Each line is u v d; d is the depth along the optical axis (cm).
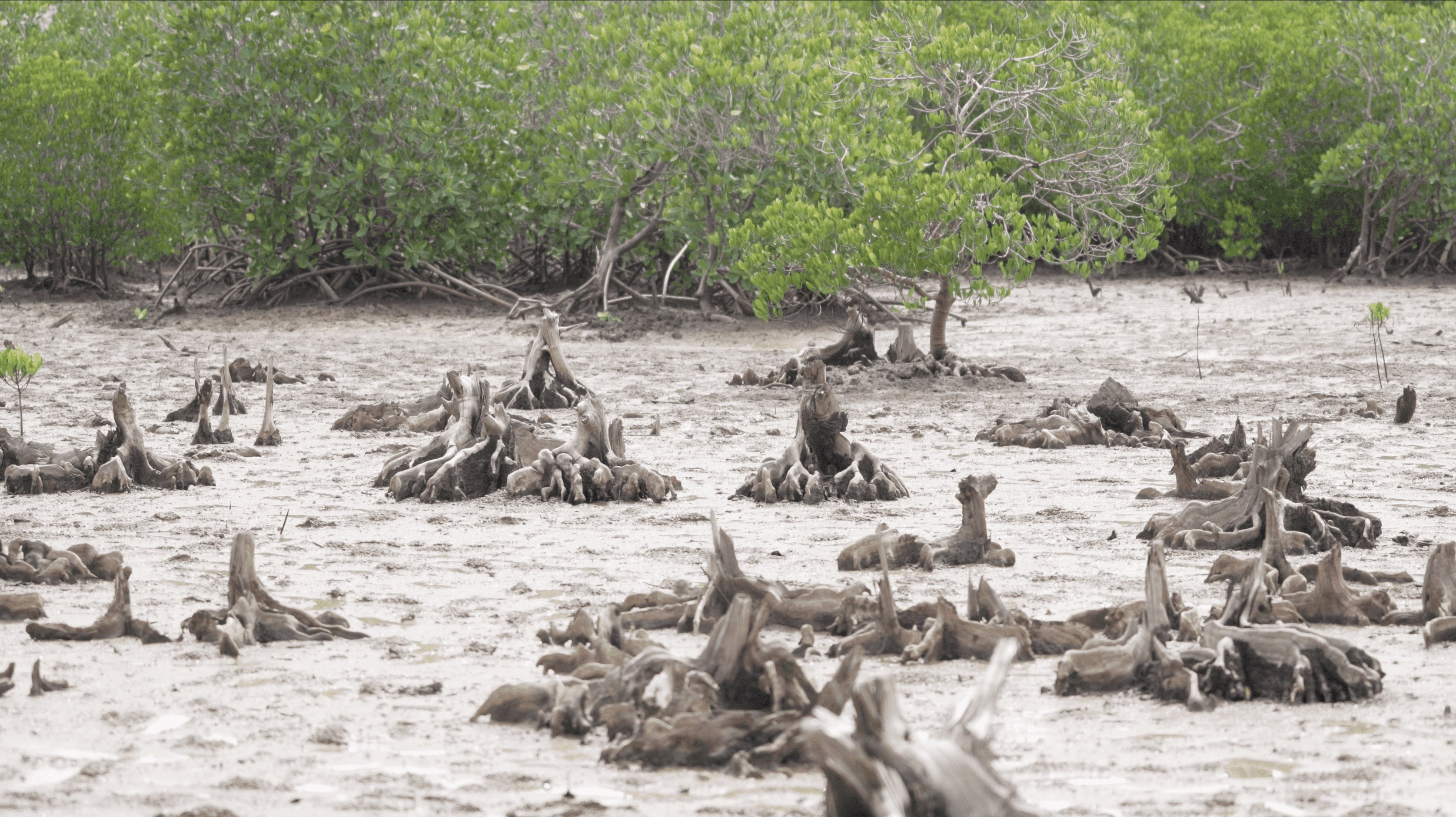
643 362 8756
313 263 12119
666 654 2225
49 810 1811
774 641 2312
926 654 2578
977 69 8969
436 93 11556
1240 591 2566
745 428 6000
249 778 1936
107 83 12988
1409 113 13375
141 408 6650
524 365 7175
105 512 4153
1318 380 7388
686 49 10606
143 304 12575
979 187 7594
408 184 11688
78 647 2664
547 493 4397
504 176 11719
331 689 2388
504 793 1892
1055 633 2642
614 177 10938
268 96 11400
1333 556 2864
